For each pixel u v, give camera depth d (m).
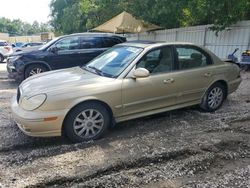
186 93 5.42
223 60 6.29
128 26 16.31
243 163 3.82
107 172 3.57
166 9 15.74
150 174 3.52
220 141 4.40
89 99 4.33
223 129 4.92
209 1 12.30
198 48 5.68
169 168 3.66
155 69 5.07
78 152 4.07
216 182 3.35
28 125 4.08
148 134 4.75
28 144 4.37
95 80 4.58
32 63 9.18
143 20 17.17
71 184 3.30
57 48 9.47
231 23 12.59
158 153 3.99
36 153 4.04
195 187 3.25
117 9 22.11
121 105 4.66
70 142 4.44
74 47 9.68
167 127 5.09
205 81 5.66
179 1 15.18
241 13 12.54
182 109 6.09
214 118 5.54
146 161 3.82
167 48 5.25
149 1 16.91
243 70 11.86
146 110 4.97
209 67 5.74
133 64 4.82
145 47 5.08
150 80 4.89
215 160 3.88
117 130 4.97
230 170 3.64
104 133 4.66
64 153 4.04
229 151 4.13
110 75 4.81
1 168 3.61
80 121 4.37
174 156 3.97
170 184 3.31
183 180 3.41
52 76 4.92
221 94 6.05
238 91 7.91
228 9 12.22
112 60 5.20
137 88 4.75
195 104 5.70
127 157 3.89
